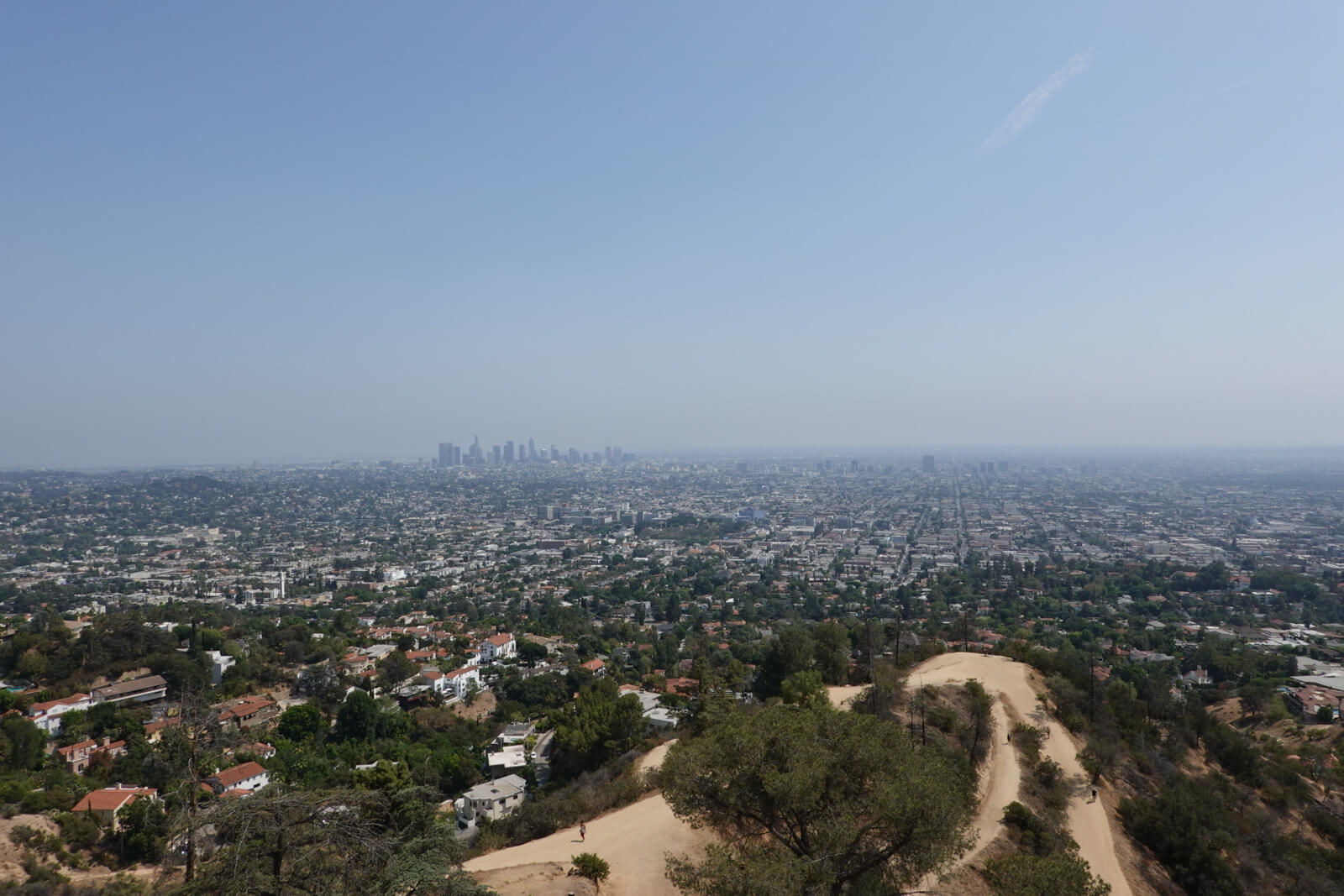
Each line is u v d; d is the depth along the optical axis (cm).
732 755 2766
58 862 5359
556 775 7088
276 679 11681
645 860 3709
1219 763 7406
